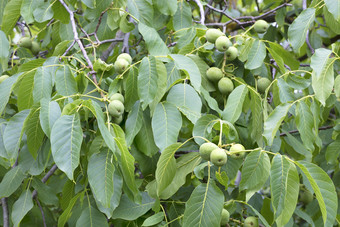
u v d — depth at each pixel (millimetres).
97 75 2010
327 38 3490
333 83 1814
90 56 2643
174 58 1950
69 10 2363
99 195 1614
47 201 2090
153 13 2557
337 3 2008
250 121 2158
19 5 2516
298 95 2967
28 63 2123
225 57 2209
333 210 1509
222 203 1636
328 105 2301
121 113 1829
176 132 1787
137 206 1858
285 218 1528
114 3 2480
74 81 1899
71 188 2092
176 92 1903
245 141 2238
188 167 1878
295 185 1529
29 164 1890
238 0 4871
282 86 2090
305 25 2129
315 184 1515
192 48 2312
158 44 2135
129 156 1624
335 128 2371
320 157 2688
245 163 1584
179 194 2244
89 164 1657
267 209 2256
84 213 1842
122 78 1952
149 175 2055
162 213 1808
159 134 1776
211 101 1979
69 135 1499
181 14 2602
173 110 1829
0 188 2016
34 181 2096
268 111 2230
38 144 1753
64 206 2121
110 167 1645
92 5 2426
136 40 2979
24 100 1920
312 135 1920
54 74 1983
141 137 1945
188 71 1914
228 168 2057
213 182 1680
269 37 2957
